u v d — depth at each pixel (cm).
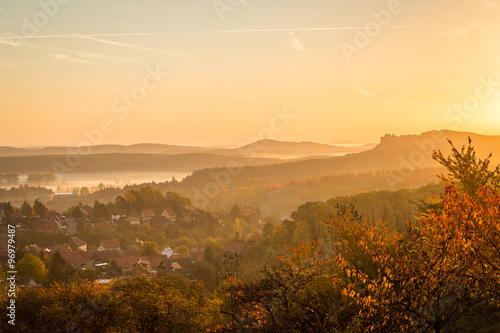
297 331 1363
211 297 2897
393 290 1042
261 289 1523
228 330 1595
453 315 1053
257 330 1500
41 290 3366
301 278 1520
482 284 1020
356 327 1170
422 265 1035
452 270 1011
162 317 2736
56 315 2911
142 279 2939
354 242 1487
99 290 3108
